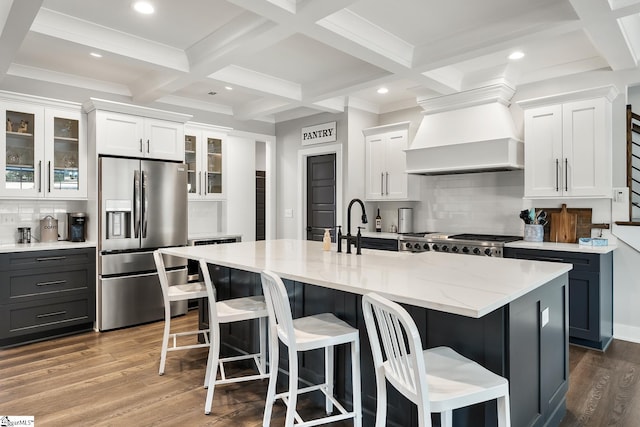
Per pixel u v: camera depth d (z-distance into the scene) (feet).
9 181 11.97
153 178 13.89
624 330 11.83
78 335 12.58
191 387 8.87
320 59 12.09
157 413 7.73
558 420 7.28
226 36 9.88
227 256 9.09
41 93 13.00
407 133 15.81
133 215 13.42
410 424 6.36
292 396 6.16
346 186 16.83
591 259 10.82
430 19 9.41
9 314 11.48
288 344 6.07
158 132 14.35
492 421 5.41
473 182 15.02
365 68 12.55
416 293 5.29
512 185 14.02
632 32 9.68
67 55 11.70
